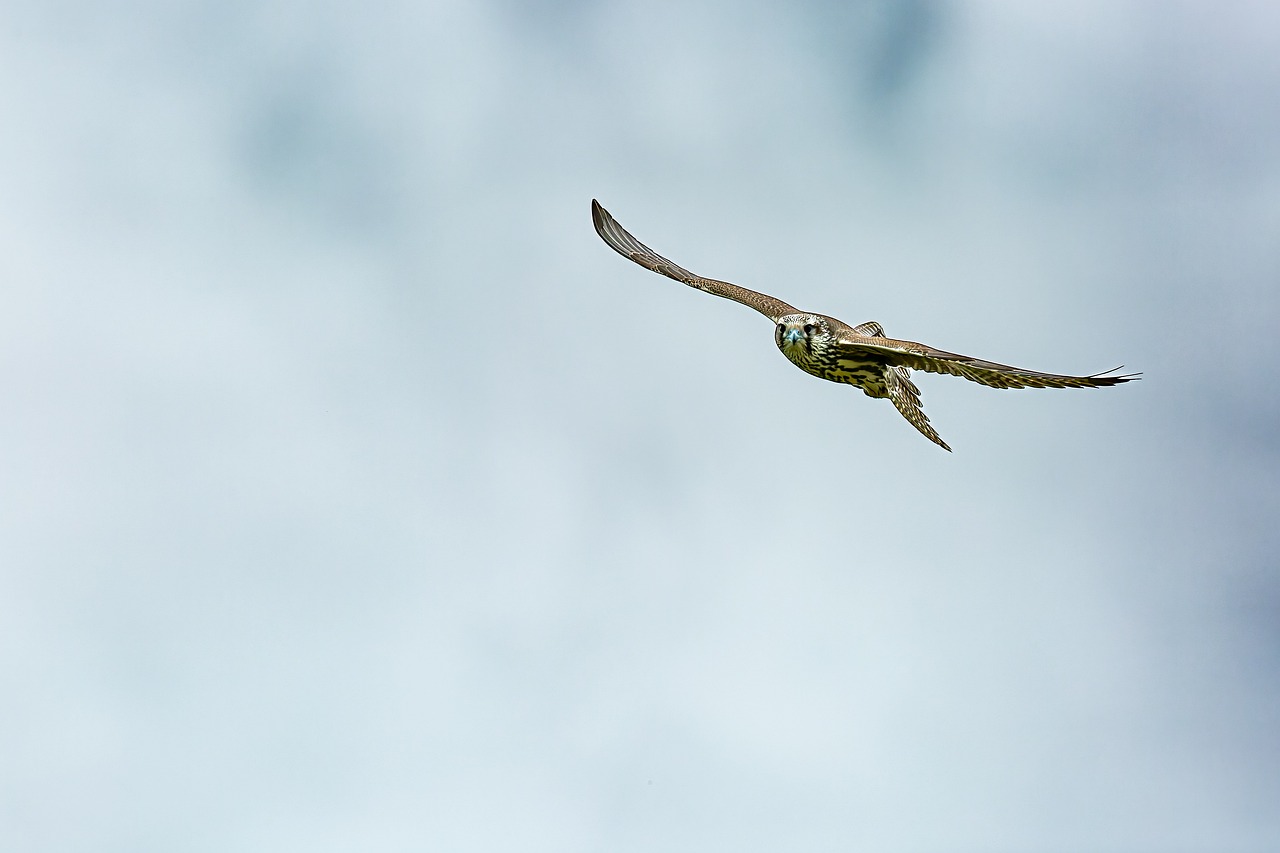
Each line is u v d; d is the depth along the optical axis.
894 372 15.98
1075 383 12.59
